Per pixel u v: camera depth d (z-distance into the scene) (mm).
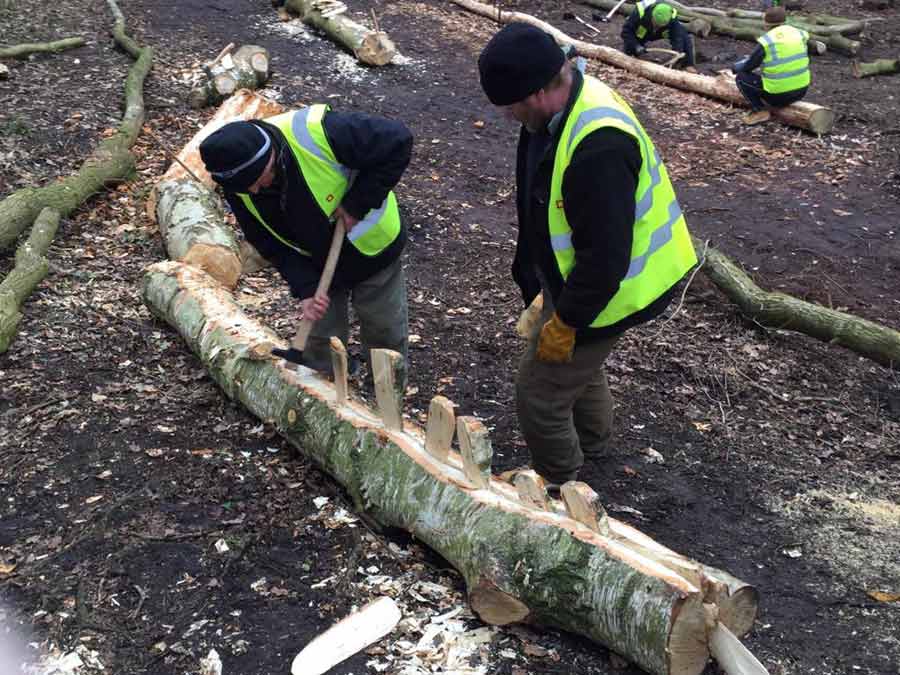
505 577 2846
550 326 3047
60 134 7277
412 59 10461
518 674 2760
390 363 3287
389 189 3406
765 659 2918
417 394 4480
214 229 5492
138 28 10328
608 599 2645
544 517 2875
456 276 5867
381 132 3295
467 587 2980
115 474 3660
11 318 4617
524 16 12289
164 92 8547
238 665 2787
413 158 7863
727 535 3592
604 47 10914
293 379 3824
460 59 10695
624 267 2834
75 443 3846
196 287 4727
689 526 3635
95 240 5887
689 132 8883
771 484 3941
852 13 13227
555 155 2869
